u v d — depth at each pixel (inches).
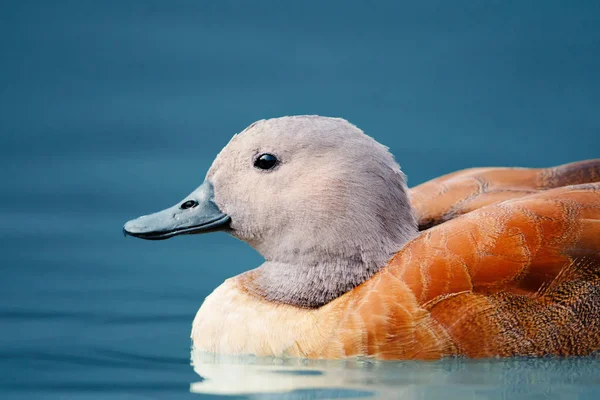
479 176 594.9
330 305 499.8
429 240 496.4
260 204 514.3
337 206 505.7
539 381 465.7
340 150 508.4
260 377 478.9
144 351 530.6
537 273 486.3
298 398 451.5
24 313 592.7
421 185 601.9
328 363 488.1
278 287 514.3
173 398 458.3
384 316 482.6
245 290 524.4
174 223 523.2
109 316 589.0
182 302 613.0
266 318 508.1
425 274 485.4
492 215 499.5
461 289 482.9
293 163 510.0
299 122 516.1
